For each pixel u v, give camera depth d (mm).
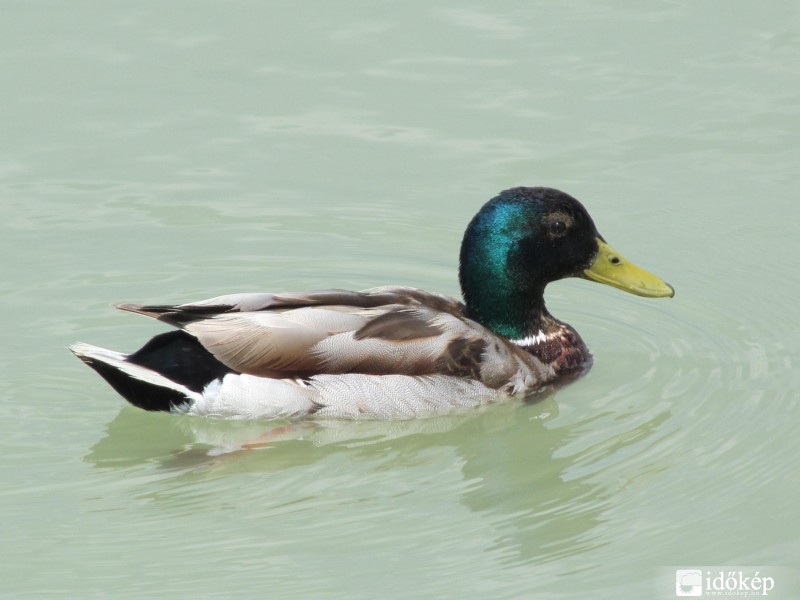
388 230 17422
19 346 14984
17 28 21078
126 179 18203
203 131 19109
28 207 17562
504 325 14617
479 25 21312
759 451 13242
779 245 17031
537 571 11516
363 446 13484
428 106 19562
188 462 13086
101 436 13445
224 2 21469
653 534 12070
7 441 13328
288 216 17641
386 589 11219
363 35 21109
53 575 11352
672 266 16766
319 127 19203
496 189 17922
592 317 16125
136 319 15555
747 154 18469
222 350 13344
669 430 13680
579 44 20844
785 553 11766
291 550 11719
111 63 20375
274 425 13523
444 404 13727
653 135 18875
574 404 14258
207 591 11148
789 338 15414
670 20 21250
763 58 20266
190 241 17109
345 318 13711
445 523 12148
